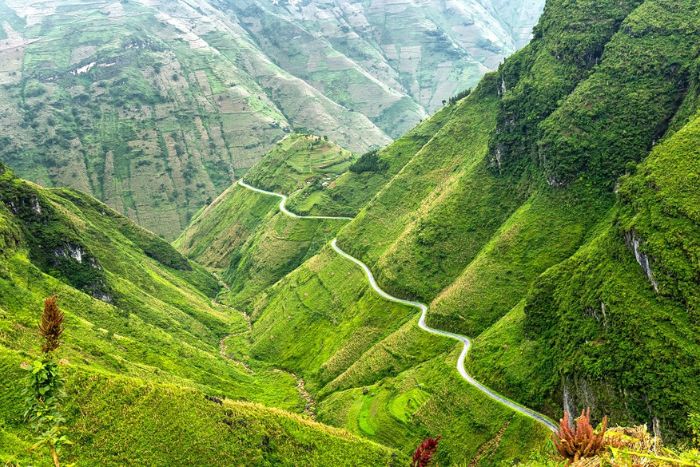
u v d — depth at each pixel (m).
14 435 80.75
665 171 124.06
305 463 100.94
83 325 142.12
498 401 124.31
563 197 163.75
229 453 94.38
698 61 153.38
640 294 111.69
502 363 131.62
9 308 130.50
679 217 113.69
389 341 165.62
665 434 92.88
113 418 92.38
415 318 169.50
